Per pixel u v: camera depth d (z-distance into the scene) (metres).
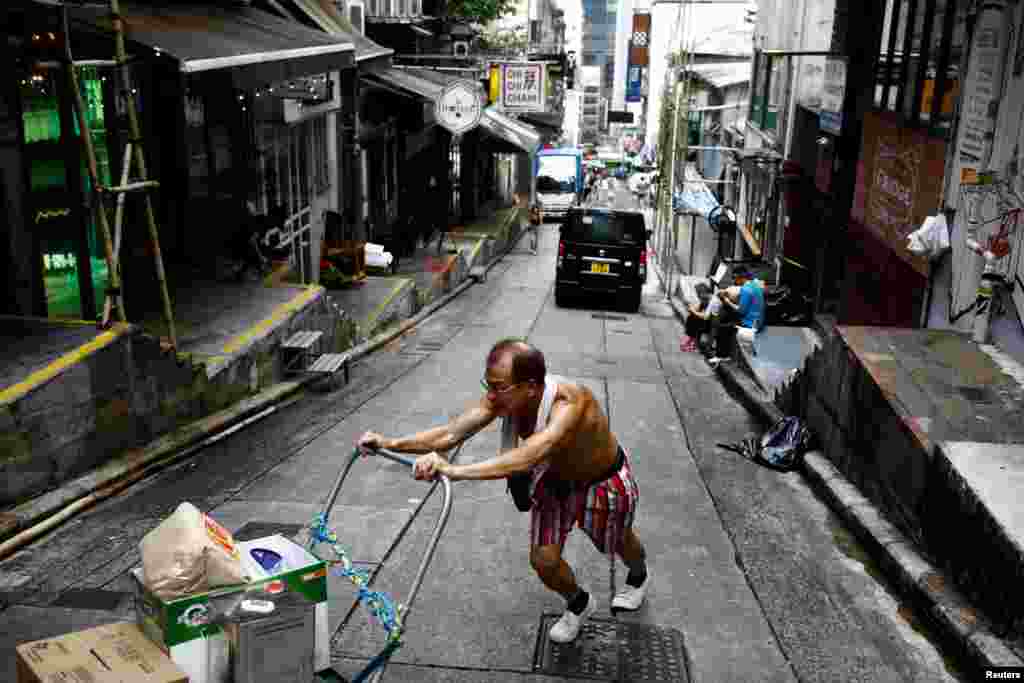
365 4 21.91
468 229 31.22
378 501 6.14
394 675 4.02
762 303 13.30
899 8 11.34
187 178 11.55
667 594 4.97
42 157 7.92
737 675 4.16
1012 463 4.88
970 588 4.57
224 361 8.14
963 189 7.99
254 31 9.50
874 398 6.28
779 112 21.14
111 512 5.81
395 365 11.96
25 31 6.24
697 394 11.15
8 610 4.43
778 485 7.20
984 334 7.32
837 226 15.02
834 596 5.06
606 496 4.06
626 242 19.36
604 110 170.00
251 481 6.51
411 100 22.83
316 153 16.83
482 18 29.88
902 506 5.65
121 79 6.78
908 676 4.21
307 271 15.99
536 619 4.59
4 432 5.34
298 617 3.17
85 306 7.50
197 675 3.10
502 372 3.60
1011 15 7.33
